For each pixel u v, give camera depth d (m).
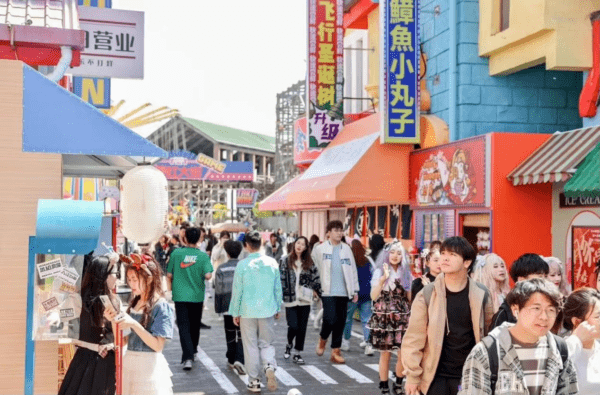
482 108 12.90
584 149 9.58
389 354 8.30
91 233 4.71
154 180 5.81
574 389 3.76
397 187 13.90
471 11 12.92
